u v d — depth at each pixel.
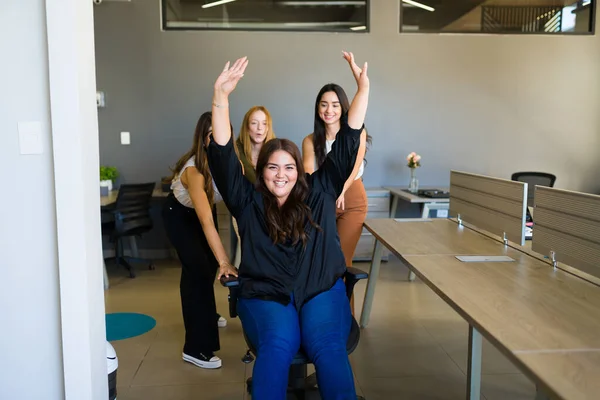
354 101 2.30
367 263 5.41
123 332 3.55
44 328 2.07
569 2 5.65
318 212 2.23
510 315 1.68
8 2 1.93
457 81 5.66
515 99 5.71
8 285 2.04
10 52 1.96
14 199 2.01
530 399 2.57
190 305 2.98
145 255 5.70
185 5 5.41
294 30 5.48
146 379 2.85
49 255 2.04
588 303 1.80
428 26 5.59
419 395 2.64
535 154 5.79
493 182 2.86
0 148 1.99
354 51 5.55
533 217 2.45
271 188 2.20
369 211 5.39
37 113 1.98
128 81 5.46
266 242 2.18
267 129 3.08
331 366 1.92
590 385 1.23
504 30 5.64
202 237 2.94
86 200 2.02
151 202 5.65
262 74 5.51
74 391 2.05
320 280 2.17
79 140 1.96
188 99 5.50
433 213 5.79
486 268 2.25
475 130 5.73
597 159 5.82
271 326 2.02
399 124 5.68
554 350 1.42
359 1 5.51
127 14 5.39
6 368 2.08
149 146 5.54
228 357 3.14
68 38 1.91
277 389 1.88
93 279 2.09
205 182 2.74
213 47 5.46
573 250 2.14
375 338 3.39
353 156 2.28
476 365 1.97
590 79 5.73
